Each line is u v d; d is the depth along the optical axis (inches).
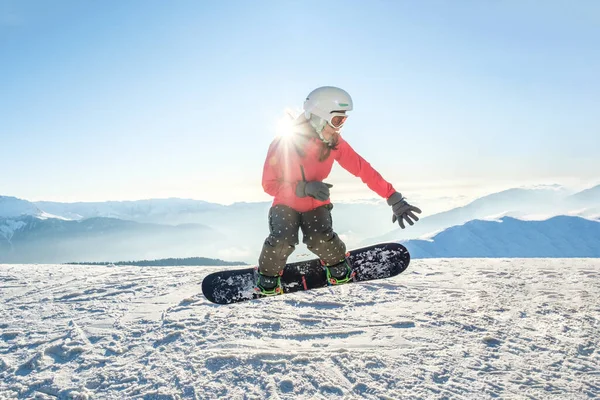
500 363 131.8
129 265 347.6
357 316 183.9
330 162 131.5
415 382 120.9
